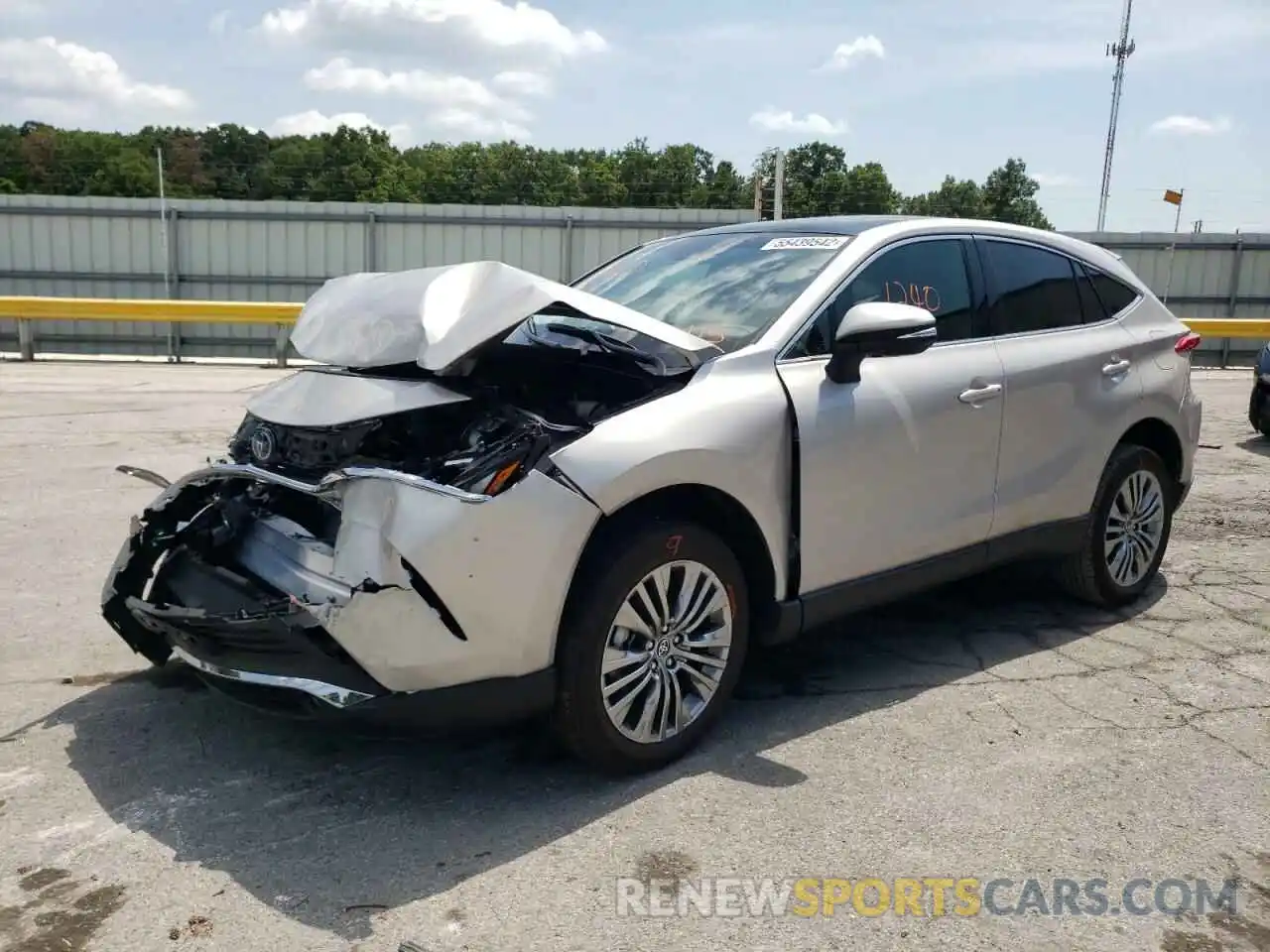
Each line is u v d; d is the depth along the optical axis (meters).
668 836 2.99
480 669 2.96
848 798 3.21
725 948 2.49
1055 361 4.48
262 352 21.83
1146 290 5.21
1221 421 11.62
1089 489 4.71
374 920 2.59
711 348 3.50
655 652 3.31
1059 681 4.16
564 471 3.02
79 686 4.02
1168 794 3.25
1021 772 3.39
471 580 2.88
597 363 3.71
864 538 3.79
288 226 22.03
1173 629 4.79
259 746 3.55
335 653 2.86
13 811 3.10
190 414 11.12
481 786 3.28
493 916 2.61
